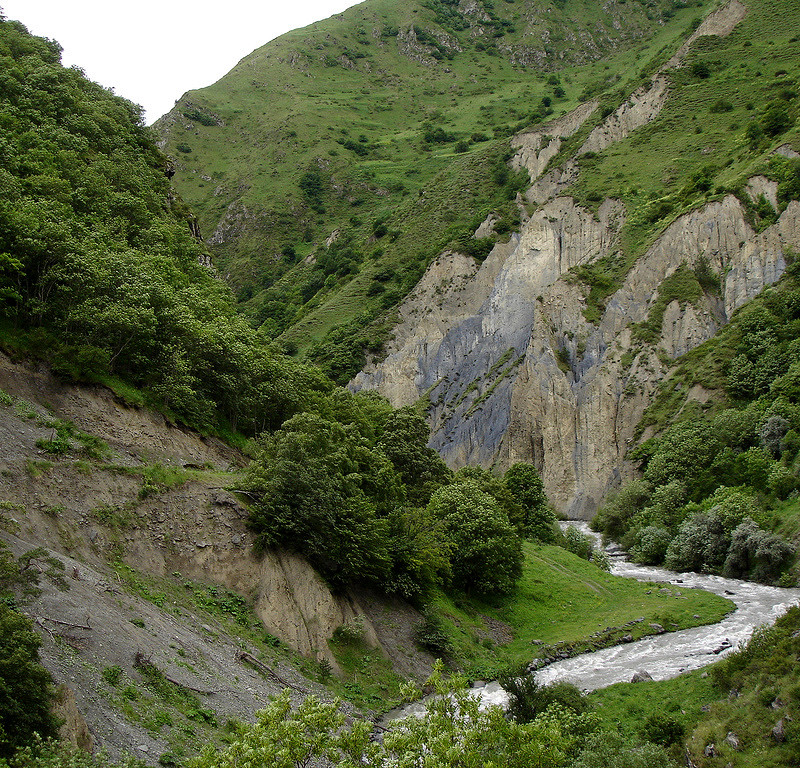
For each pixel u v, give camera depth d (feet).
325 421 158.30
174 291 176.24
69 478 109.81
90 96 248.52
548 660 141.79
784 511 200.34
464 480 200.54
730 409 253.03
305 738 63.77
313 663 114.62
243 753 60.29
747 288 311.27
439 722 66.44
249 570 120.88
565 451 318.24
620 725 109.70
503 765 64.39
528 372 342.23
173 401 150.61
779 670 105.91
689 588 182.91
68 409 128.16
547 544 218.38
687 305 319.47
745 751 94.48
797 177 325.01
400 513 153.89
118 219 189.26
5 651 66.69
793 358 253.44
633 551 233.14
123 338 145.79
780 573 184.44
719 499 218.18
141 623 95.91
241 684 98.22
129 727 77.87
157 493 119.55
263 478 131.64
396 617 137.28
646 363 313.73
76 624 86.33
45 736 65.87
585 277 361.71
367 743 65.46
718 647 136.77
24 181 165.89
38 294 139.74
